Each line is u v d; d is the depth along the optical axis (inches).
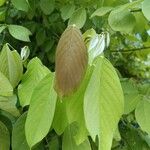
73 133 16.5
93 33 16.2
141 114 18.7
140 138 24.7
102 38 14.6
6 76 17.1
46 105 14.1
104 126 12.7
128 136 25.0
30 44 31.3
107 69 13.0
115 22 21.4
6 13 29.7
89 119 12.5
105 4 28.1
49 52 31.0
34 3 30.4
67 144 16.5
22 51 19.0
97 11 23.2
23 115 17.6
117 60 37.8
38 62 17.4
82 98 13.4
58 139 21.2
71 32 12.4
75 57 12.2
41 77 16.9
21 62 17.5
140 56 39.7
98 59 13.1
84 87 13.3
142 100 19.7
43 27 31.4
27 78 17.2
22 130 17.5
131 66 39.9
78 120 13.8
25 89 16.7
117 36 35.1
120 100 12.9
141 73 41.8
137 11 25.0
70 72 12.1
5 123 20.0
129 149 24.7
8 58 17.1
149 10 16.6
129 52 39.4
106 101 12.9
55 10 31.0
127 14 21.8
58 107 14.9
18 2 26.7
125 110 19.7
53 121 15.1
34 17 32.0
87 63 12.4
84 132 14.1
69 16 26.5
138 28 26.9
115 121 12.9
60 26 31.4
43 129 13.9
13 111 17.2
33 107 14.3
